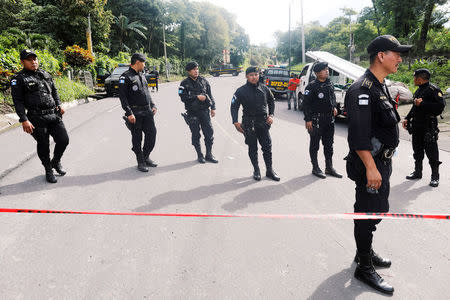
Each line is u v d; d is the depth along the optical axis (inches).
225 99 572.4
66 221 118.6
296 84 438.9
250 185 160.1
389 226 119.0
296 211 130.7
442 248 104.0
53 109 155.9
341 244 105.8
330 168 175.5
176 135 274.4
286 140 261.9
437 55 876.0
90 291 81.8
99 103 479.2
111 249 101.0
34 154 203.6
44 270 89.9
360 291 83.5
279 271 91.4
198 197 143.9
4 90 339.3
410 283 86.9
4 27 772.0
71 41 927.7
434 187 158.2
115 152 217.0
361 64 1089.4
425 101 154.4
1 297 79.0
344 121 362.3
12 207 130.1
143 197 143.0
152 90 727.1
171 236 109.6
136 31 1374.3
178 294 81.2
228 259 96.7
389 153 81.5
